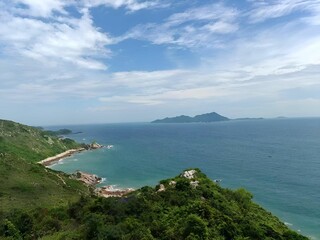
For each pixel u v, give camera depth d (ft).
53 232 165.68
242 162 589.32
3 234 167.73
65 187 383.45
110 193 401.90
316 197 347.97
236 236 151.53
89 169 565.12
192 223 142.92
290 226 270.67
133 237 135.03
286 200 340.39
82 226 156.04
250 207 213.66
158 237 142.41
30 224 180.04
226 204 191.72
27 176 391.24
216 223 155.43
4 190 318.04
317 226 269.23
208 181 230.68
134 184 451.94
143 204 172.86
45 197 313.53
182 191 196.03
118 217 160.45
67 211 191.52
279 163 563.89
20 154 629.10
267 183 417.69
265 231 168.04
